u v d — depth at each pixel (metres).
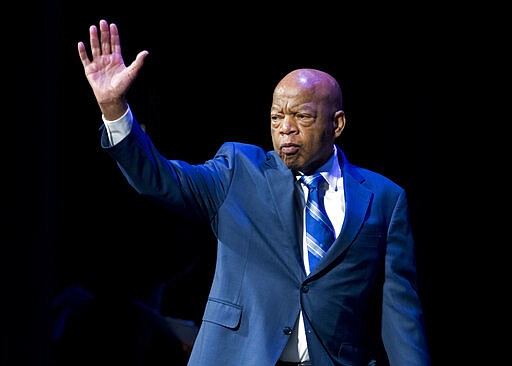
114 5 14.67
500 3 15.22
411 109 15.58
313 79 8.82
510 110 15.50
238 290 8.63
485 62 15.41
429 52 15.43
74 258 14.67
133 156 8.23
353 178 9.15
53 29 11.54
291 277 8.61
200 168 8.80
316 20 15.23
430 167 15.69
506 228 15.84
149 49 14.91
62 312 13.48
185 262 14.42
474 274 16.12
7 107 11.14
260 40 15.15
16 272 11.12
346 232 8.73
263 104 15.23
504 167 15.67
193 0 14.92
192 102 15.17
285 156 8.73
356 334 8.80
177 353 13.82
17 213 11.15
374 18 15.31
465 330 16.36
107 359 13.43
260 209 8.77
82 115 15.06
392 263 9.03
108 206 14.83
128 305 13.50
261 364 8.36
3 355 11.06
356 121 15.68
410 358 8.77
